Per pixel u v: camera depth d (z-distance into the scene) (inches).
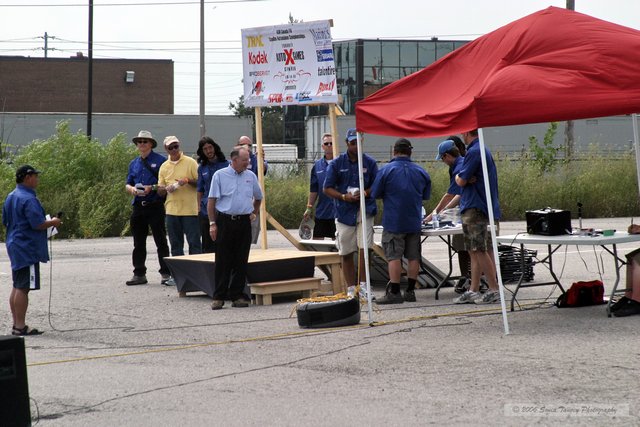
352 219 510.3
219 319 457.7
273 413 273.0
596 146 1464.1
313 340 387.9
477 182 466.9
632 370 309.3
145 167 610.5
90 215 1071.0
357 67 2716.5
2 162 1171.9
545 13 426.6
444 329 402.3
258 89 596.4
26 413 250.4
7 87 3257.9
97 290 584.4
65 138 1175.6
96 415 280.1
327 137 593.6
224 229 489.4
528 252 555.8
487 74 411.8
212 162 587.5
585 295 454.9
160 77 3400.6
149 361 359.3
